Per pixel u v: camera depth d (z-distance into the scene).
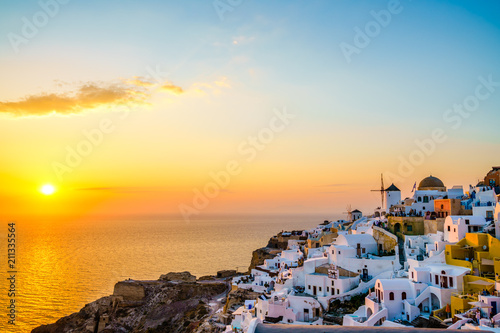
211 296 142.38
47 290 196.25
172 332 120.06
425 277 74.69
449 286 70.75
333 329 16.12
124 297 147.38
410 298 72.88
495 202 94.94
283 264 119.12
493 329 48.75
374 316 68.88
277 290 97.50
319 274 93.06
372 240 100.06
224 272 173.50
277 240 190.12
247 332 15.80
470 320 58.50
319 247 126.00
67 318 140.50
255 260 175.12
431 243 95.25
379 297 74.94
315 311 81.81
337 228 140.50
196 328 104.00
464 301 63.44
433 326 63.31
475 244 77.62
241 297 111.31
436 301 70.94
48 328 136.12
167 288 146.50
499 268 69.38
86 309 144.38
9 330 138.75
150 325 129.62
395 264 88.50
